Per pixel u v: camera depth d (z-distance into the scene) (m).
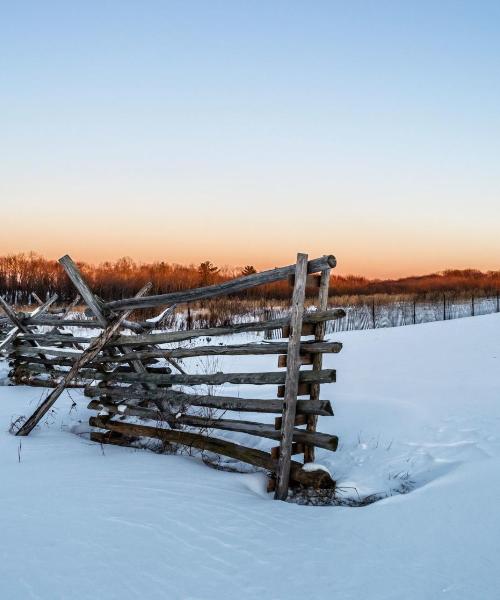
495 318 23.39
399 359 14.08
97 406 6.73
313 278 5.07
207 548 3.48
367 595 2.95
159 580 3.04
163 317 7.64
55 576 3.01
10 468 4.99
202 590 2.96
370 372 12.09
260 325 5.25
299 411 4.99
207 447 5.61
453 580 3.10
